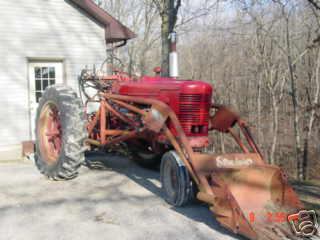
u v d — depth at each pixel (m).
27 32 9.15
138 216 4.35
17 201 4.89
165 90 5.03
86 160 7.39
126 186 5.60
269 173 4.03
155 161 6.49
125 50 23.91
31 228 4.02
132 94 5.63
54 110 6.14
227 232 3.87
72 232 3.91
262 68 12.42
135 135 5.40
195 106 4.85
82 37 9.91
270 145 12.77
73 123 5.56
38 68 9.43
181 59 19.02
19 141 9.13
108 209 4.59
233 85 15.49
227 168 4.17
